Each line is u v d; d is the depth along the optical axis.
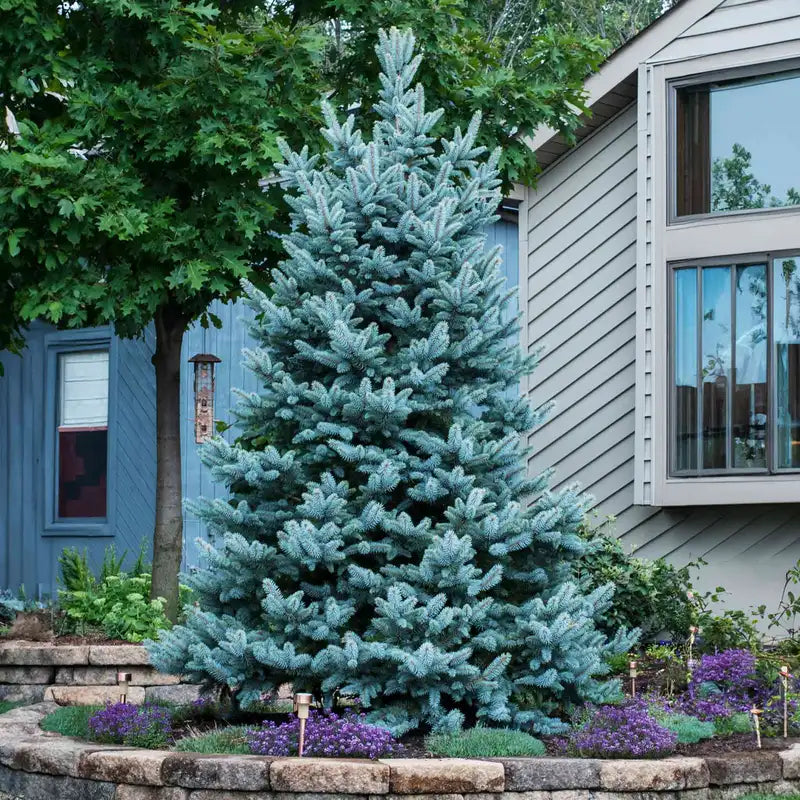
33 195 8.45
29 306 8.98
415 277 7.09
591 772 5.84
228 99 8.98
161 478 10.17
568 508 6.93
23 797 6.61
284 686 7.96
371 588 6.59
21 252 9.12
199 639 6.84
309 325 7.18
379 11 9.52
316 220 6.96
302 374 7.27
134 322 9.82
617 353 11.38
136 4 8.88
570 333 11.70
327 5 9.69
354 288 7.21
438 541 6.39
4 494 14.12
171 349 10.21
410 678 6.40
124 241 9.32
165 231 9.14
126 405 13.44
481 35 10.47
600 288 11.54
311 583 6.95
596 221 11.62
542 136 11.41
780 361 10.23
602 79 11.14
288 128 9.71
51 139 8.89
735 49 10.56
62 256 8.91
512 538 6.67
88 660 8.99
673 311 10.68
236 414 7.27
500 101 9.95
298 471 6.91
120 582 10.15
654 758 6.23
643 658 9.41
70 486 13.88
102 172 9.02
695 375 10.58
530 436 11.82
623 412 11.29
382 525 6.66
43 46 9.12
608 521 10.40
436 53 9.71
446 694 6.77
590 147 11.73
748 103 10.61
